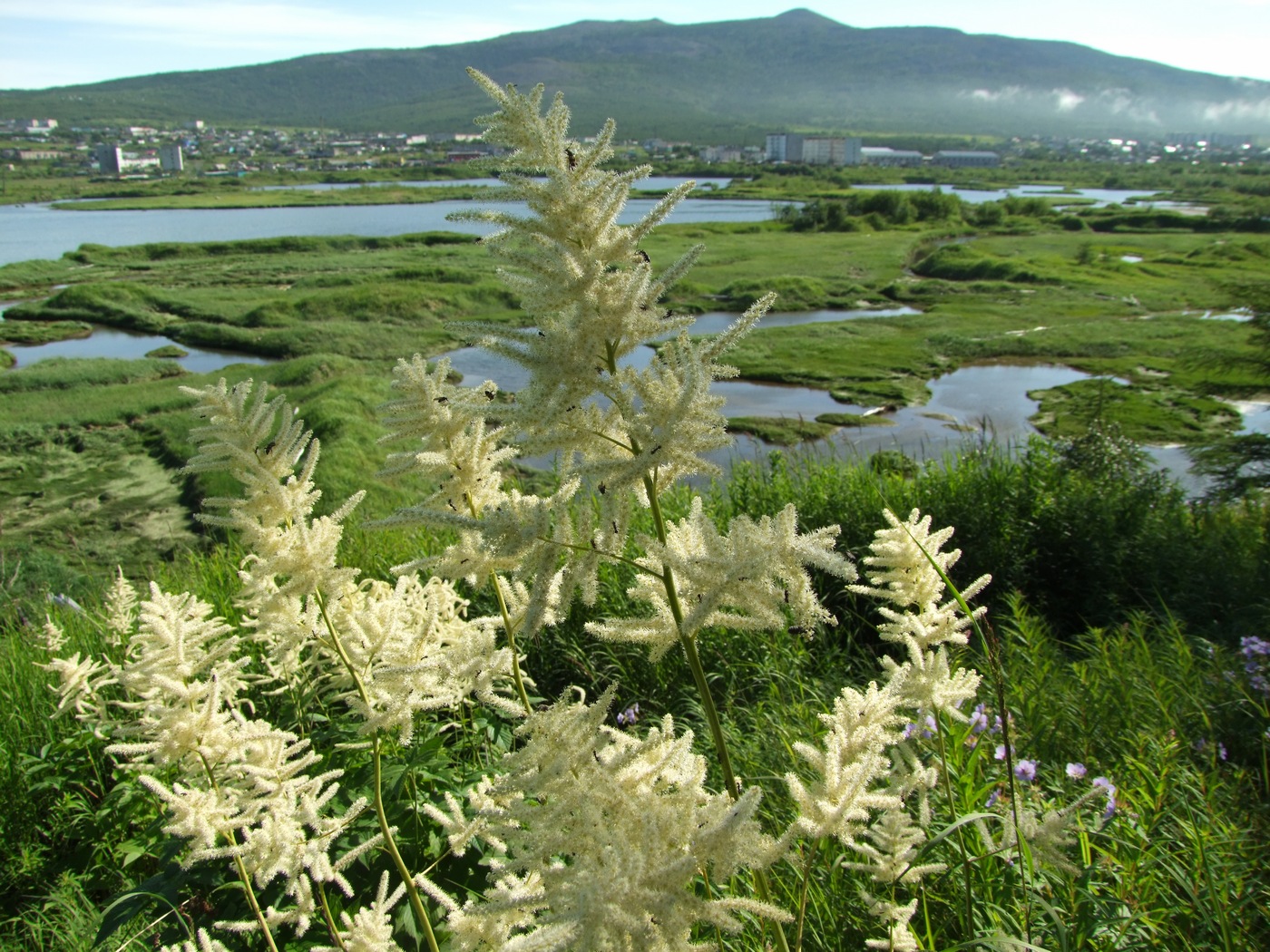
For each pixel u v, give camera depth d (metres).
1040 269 50.28
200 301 45.44
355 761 4.05
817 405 24.69
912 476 9.80
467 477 2.77
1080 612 7.31
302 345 34.91
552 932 1.62
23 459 21.12
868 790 2.80
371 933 2.69
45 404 25.47
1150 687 4.92
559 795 1.87
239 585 6.73
